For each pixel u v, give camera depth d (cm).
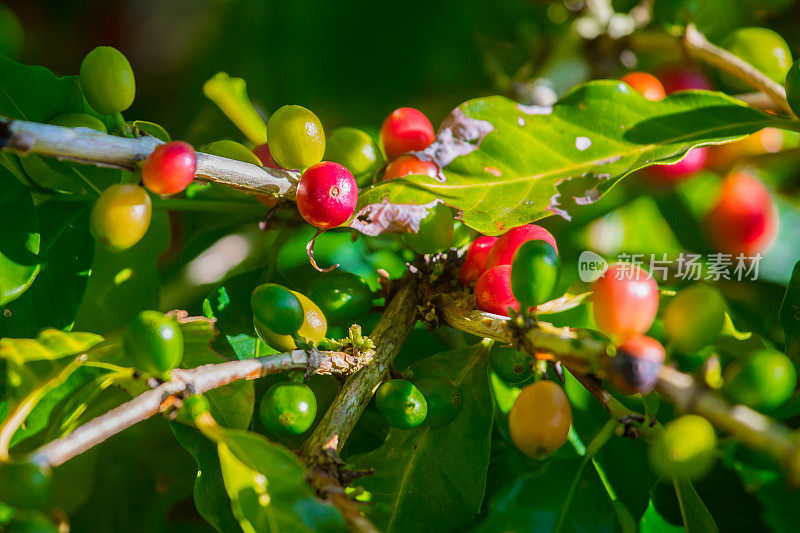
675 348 48
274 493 47
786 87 52
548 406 48
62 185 53
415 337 54
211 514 50
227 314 54
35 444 50
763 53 57
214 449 51
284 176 51
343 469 48
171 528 55
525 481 49
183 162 48
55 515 47
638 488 52
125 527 54
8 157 52
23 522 46
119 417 47
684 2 58
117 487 55
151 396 47
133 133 51
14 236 51
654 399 49
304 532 47
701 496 51
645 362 47
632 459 53
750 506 50
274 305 49
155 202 55
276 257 55
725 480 51
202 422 48
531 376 51
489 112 53
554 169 53
